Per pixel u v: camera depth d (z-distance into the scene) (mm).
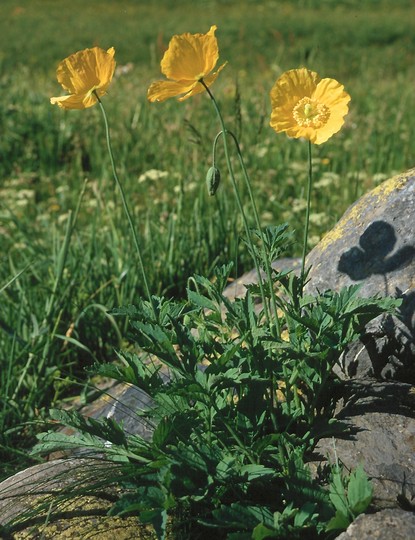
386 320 2531
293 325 2402
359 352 2596
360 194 5262
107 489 2367
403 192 2650
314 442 2352
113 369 2240
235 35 19281
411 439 2301
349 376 2646
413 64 15398
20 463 3025
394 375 2582
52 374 3643
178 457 2160
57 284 3807
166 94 2195
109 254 4469
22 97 8109
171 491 2105
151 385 2273
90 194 6039
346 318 2279
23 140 7098
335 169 5840
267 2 27281
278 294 3260
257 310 3254
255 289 2523
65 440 2387
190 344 2264
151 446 2309
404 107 7363
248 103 6961
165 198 5180
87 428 2303
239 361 2270
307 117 2180
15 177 6703
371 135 6484
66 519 2248
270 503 2209
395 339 2529
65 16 24297
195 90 2221
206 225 4617
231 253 4316
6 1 27719
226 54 17312
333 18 22234
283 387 2600
